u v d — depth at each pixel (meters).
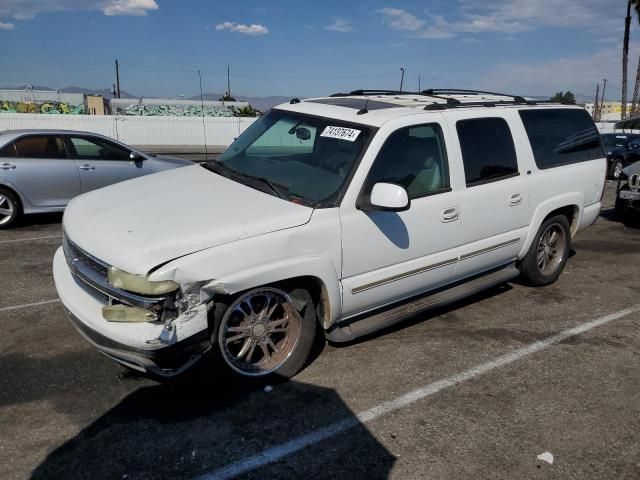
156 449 3.09
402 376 3.99
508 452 3.20
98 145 9.04
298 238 3.57
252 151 4.65
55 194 8.59
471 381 3.96
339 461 3.06
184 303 3.18
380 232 3.99
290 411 3.50
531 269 5.68
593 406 3.71
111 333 3.17
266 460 3.04
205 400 3.58
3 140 8.23
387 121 4.14
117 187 4.31
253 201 3.76
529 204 5.26
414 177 4.23
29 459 2.96
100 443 3.12
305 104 4.89
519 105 5.41
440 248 4.47
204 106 66.50
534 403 3.72
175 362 3.30
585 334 4.84
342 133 4.18
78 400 3.54
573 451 3.23
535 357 4.37
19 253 6.89
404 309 4.45
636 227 9.52
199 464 2.98
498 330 4.87
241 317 3.62
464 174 4.58
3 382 3.72
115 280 3.17
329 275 3.76
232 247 3.32
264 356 3.77
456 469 3.04
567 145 5.82
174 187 4.11
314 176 4.03
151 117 36.91
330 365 4.11
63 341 4.36
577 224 6.02
